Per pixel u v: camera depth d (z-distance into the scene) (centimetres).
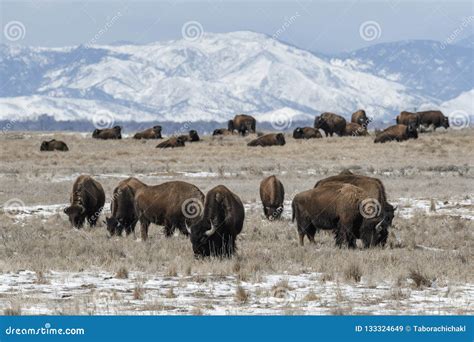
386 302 5066
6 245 7462
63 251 7112
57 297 5166
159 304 4931
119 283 5681
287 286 5497
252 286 5575
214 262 6322
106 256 6700
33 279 5800
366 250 7081
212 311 4803
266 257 6694
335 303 5028
